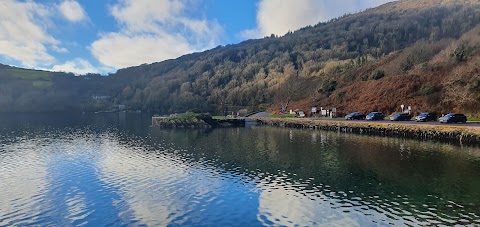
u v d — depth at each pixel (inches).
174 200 949.2
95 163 1475.1
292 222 775.1
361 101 3265.3
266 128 3159.5
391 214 796.0
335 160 1421.0
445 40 4313.5
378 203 874.1
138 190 1049.5
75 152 1790.1
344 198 923.4
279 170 1272.1
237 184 1091.3
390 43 7007.9
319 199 922.7
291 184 1077.1
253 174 1219.9
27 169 1365.7
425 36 7057.1
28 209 892.0
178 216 829.8
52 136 2628.0
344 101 3518.7
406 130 2069.4
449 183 1019.3
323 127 2822.3
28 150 1876.2
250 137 2374.5
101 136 2600.9
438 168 1202.0
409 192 952.9
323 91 4146.2
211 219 807.1
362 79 3909.9
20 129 3299.7
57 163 1486.2
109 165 1427.2
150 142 2190.0
